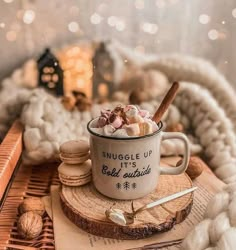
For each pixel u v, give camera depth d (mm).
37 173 405
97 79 583
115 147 303
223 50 637
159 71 557
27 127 409
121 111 320
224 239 257
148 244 293
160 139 321
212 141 440
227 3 608
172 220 300
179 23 621
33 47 588
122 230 292
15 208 342
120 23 607
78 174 340
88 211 309
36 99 444
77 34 598
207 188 372
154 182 328
